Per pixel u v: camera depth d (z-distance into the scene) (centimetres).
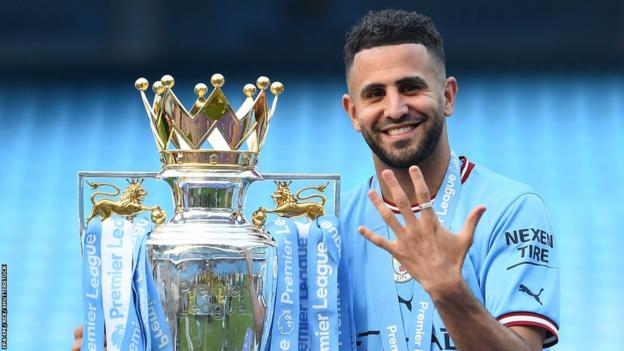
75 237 1405
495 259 418
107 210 419
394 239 438
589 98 1619
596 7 1669
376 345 429
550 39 1675
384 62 410
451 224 430
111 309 411
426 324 421
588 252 1328
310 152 1514
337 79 1683
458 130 1561
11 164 1545
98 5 1709
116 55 1712
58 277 1328
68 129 1619
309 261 425
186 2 1700
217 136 411
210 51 1695
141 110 1658
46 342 1213
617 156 1498
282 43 1692
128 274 412
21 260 1358
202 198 415
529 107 1600
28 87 1705
